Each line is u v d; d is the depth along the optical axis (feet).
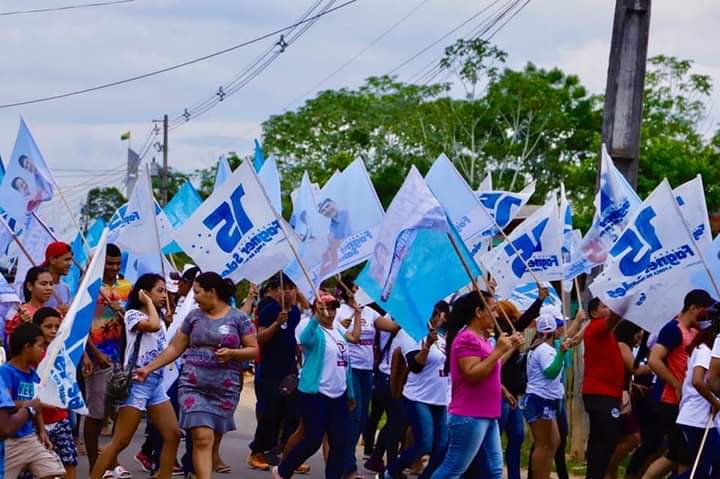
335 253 59.57
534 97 236.63
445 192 57.57
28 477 42.19
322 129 250.37
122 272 76.54
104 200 260.83
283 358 60.34
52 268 51.96
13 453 38.93
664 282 49.96
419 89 248.52
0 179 61.87
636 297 49.96
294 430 61.21
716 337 45.62
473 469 46.78
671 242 49.90
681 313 49.88
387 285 46.44
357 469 60.75
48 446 40.11
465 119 238.68
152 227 60.13
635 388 53.88
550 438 52.60
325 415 51.70
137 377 45.88
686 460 48.67
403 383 54.85
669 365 49.44
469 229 57.00
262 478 58.70
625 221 57.11
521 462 66.08
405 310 46.44
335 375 51.78
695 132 230.68
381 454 58.08
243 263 54.13
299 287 59.62
